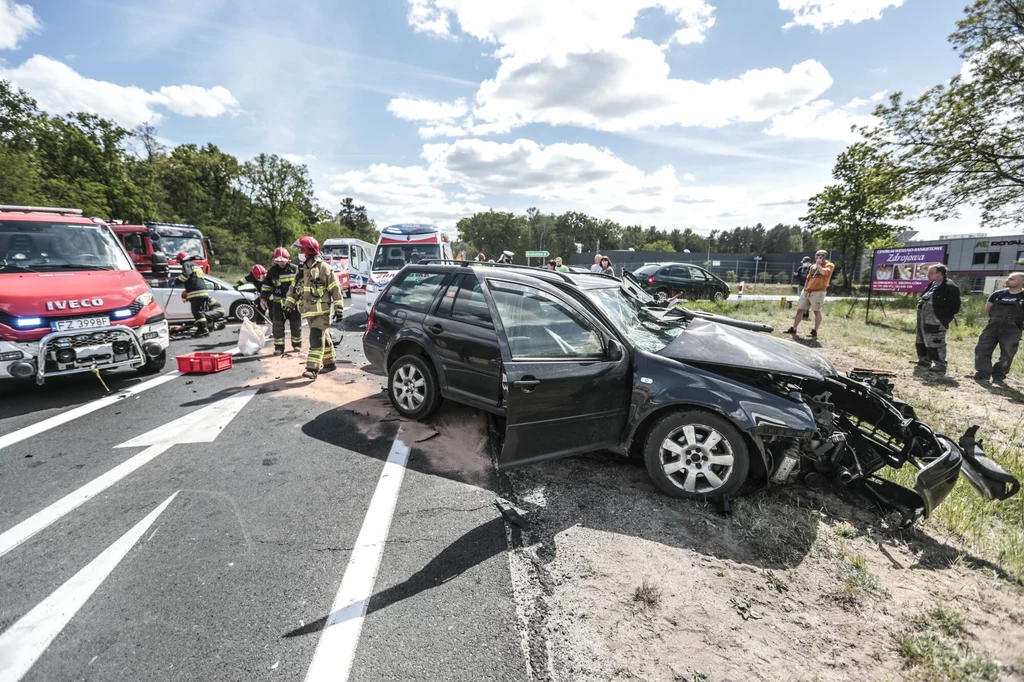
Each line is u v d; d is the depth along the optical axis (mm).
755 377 3521
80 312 5070
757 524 2924
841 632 2168
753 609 2287
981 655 2043
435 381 4508
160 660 1936
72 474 3529
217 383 5953
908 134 13266
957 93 12375
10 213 5664
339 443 4148
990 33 11805
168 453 3910
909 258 15242
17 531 2807
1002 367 6547
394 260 11133
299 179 44750
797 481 3518
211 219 43875
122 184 29875
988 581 2561
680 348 3582
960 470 2859
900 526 2951
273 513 3043
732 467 3137
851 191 24438
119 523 2902
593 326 3477
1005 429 4781
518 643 2057
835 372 3674
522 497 3297
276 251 7594
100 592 2314
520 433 3082
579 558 2641
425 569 2533
